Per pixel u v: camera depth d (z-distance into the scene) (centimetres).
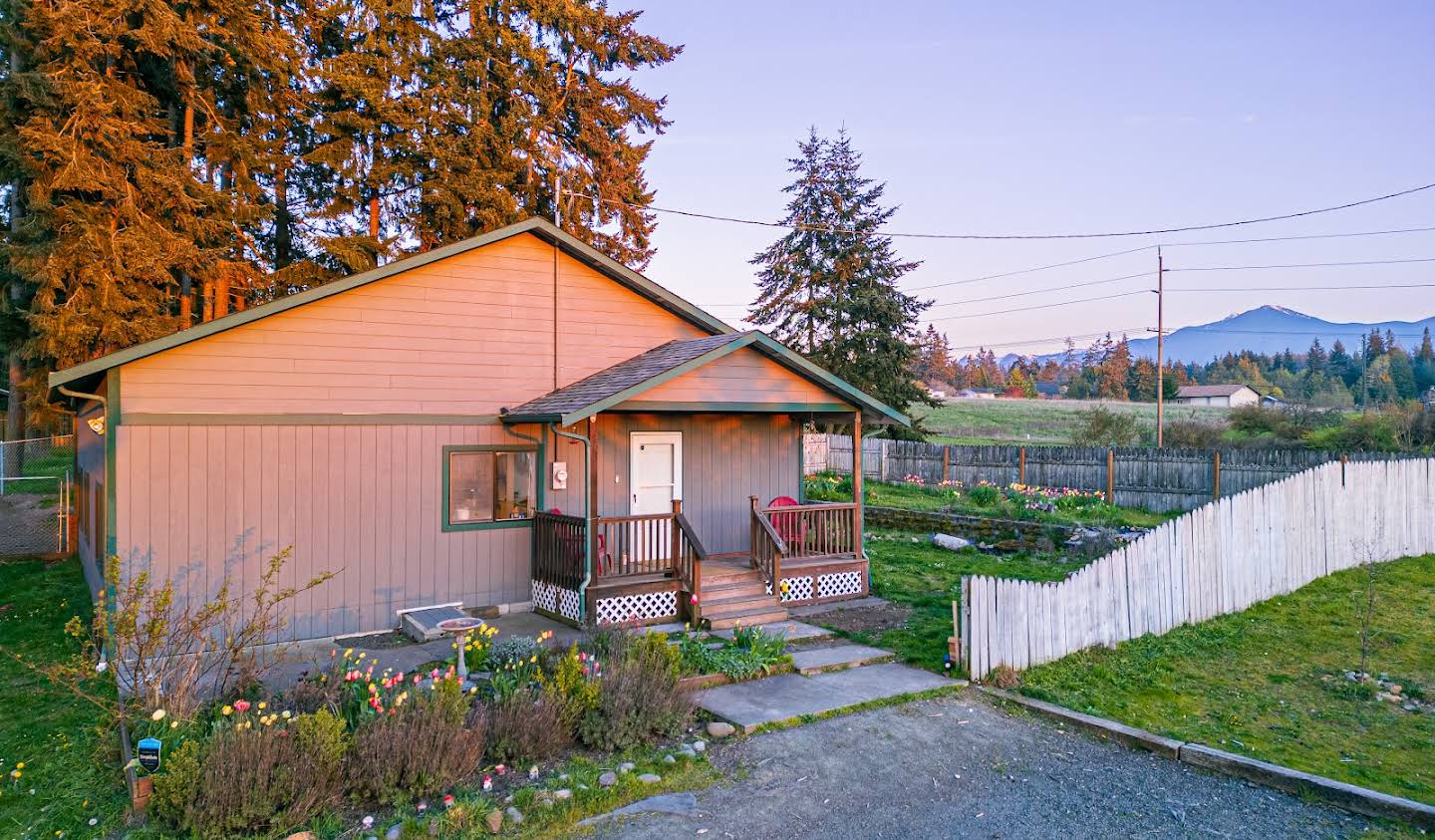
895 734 759
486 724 682
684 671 877
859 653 992
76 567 1585
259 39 1988
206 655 918
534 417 1117
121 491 959
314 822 567
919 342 3756
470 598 1184
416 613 1112
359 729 640
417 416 1152
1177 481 2108
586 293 1311
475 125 2425
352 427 1102
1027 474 2416
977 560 1617
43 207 1705
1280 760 702
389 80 2406
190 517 995
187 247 1830
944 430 5612
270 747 579
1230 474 2025
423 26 2473
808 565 1267
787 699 838
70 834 564
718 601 1163
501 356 1229
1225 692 880
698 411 1191
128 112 1797
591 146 2784
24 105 1733
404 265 1131
